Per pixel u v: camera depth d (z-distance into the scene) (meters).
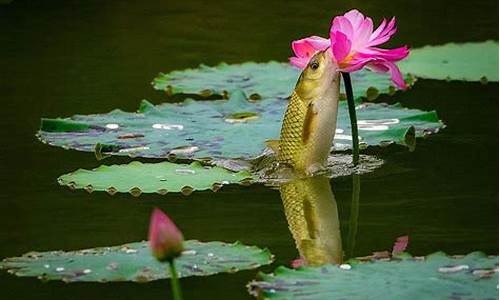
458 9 15.07
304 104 9.21
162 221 5.55
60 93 11.53
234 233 7.84
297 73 12.08
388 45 13.41
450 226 7.92
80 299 6.78
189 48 13.45
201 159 9.41
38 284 7.04
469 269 6.57
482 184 8.85
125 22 14.62
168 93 11.49
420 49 12.92
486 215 8.15
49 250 7.46
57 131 10.19
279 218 8.20
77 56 13.05
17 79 12.05
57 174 9.17
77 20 14.73
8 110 10.94
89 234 7.80
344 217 8.21
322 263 7.22
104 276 6.63
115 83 11.95
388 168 9.32
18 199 8.60
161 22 14.63
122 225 8.00
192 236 7.75
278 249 7.54
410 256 6.84
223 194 8.78
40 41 13.67
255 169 9.28
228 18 14.80
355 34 8.95
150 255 6.96
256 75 12.01
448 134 10.13
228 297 6.70
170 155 9.50
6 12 15.12
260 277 6.55
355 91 11.37
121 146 9.75
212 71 12.15
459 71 11.99
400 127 10.17
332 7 15.18
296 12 15.00
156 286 6.98
